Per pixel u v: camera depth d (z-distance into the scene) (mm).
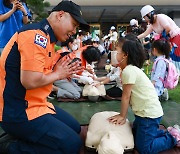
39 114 2121
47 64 2129
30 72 1925
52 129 2129
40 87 2062
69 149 2174
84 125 2965
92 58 4184
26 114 2070
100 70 7996
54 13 2119
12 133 2180
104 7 15320
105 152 2082
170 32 5012
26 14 3852
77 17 2096
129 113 3576
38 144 2146
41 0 6770
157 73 3848
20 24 3891
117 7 15391
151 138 2352
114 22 21734
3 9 3674
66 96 4195
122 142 2293
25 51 1924
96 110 3725
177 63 5109
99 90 4168
